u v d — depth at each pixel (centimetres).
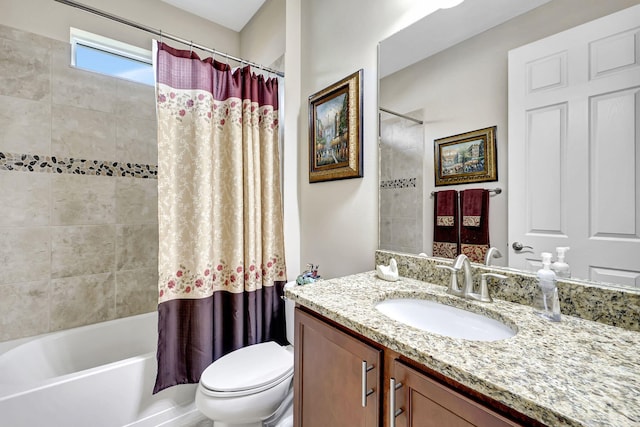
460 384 59
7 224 163
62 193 178
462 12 112
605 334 71
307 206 192
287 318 181
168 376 153
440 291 107
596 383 51
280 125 196
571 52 85
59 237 177
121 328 189
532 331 73
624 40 76
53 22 174
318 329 96
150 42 208
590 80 82
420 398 65
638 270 75
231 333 174
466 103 111
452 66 115
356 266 156
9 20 161
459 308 98
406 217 132
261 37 221
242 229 175
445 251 118
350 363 83
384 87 140
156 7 212
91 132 186
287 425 142
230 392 120
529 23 94
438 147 120
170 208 155
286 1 190
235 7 221
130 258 201
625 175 76
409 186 130
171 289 155
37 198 170
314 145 180
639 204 74
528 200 95
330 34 171
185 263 159
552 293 82
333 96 165
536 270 93
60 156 176
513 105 98
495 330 86
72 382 130
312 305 96
